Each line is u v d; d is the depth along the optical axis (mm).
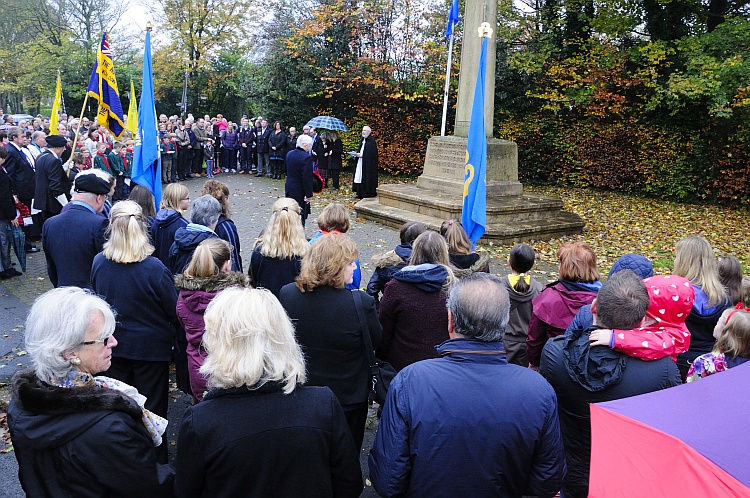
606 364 2482
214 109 29312
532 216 11531
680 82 13633
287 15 20484
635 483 1639
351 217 12609
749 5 15523
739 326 2912
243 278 3455
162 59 26953
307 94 19703
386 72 18922
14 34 31500
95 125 14266
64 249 4344
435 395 2105
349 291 3105
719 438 1634
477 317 2166
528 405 2094
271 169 18578
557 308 3600
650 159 15742
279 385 1963
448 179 12539
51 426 1853
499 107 18641
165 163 16500
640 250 10367
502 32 17672
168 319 3805
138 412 2016
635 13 15906
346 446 2061
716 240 11289
